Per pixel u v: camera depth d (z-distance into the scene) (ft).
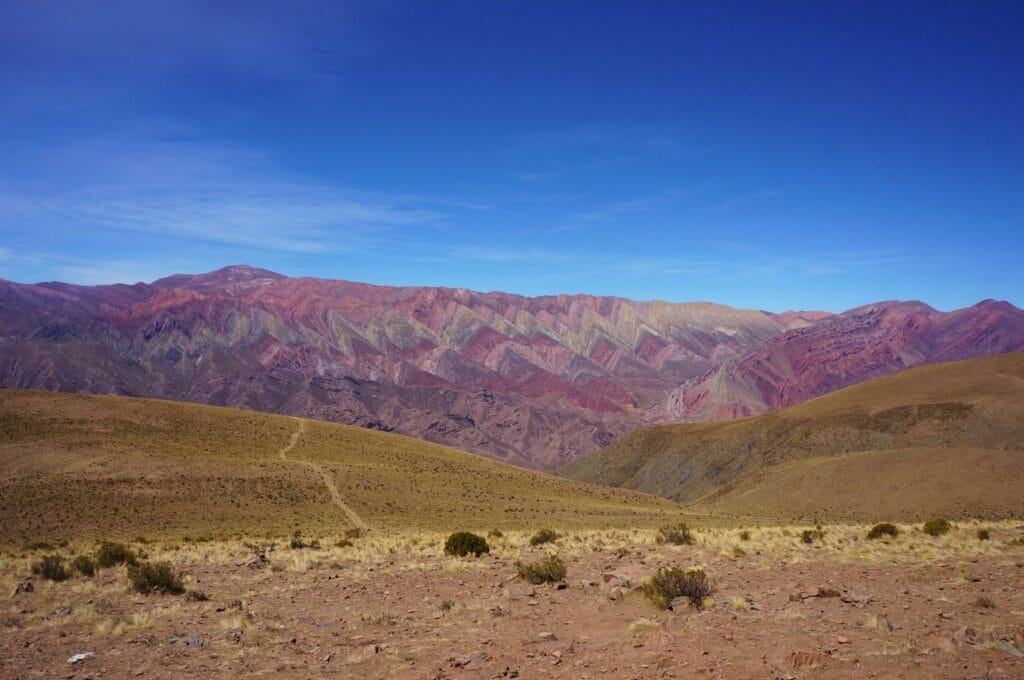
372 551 100.37
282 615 53.67
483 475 341.21
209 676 37.96
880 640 38.60
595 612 49.83
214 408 376.89
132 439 285.64
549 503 287.69
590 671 35.94
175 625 50.26
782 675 33.19
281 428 363.15
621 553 84.07
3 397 308.40
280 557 94.58
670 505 365.61
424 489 274.98
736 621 44.04
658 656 37.01
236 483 241.55
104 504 207.10
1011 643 36.52
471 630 46.34
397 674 37.47
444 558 88.28
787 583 59.06
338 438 364.99
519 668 37.22
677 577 51.44
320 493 244.22
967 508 280.72
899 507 302.04
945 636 38.37
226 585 69.62
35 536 170.30
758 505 368.68
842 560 73.20
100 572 81.20
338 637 46.06
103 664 40.29
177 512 207.21
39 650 43.45
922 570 64.18
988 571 62.34
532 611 51.16
